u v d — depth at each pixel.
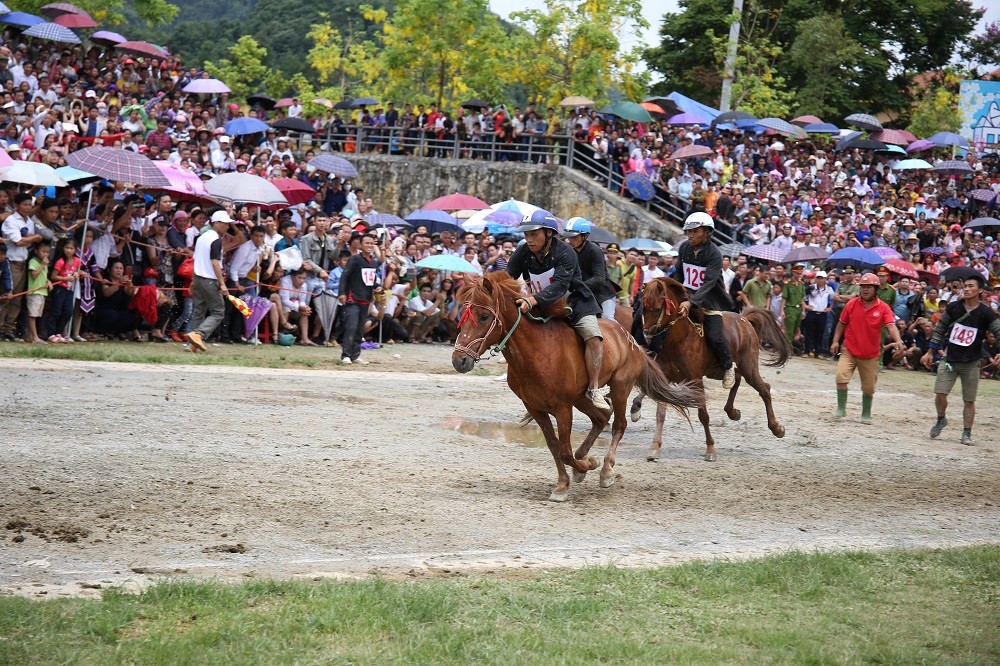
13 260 15.85
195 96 30.61
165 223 18.44
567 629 5.71
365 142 35.47
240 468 9.27
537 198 32.56
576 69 42.91
